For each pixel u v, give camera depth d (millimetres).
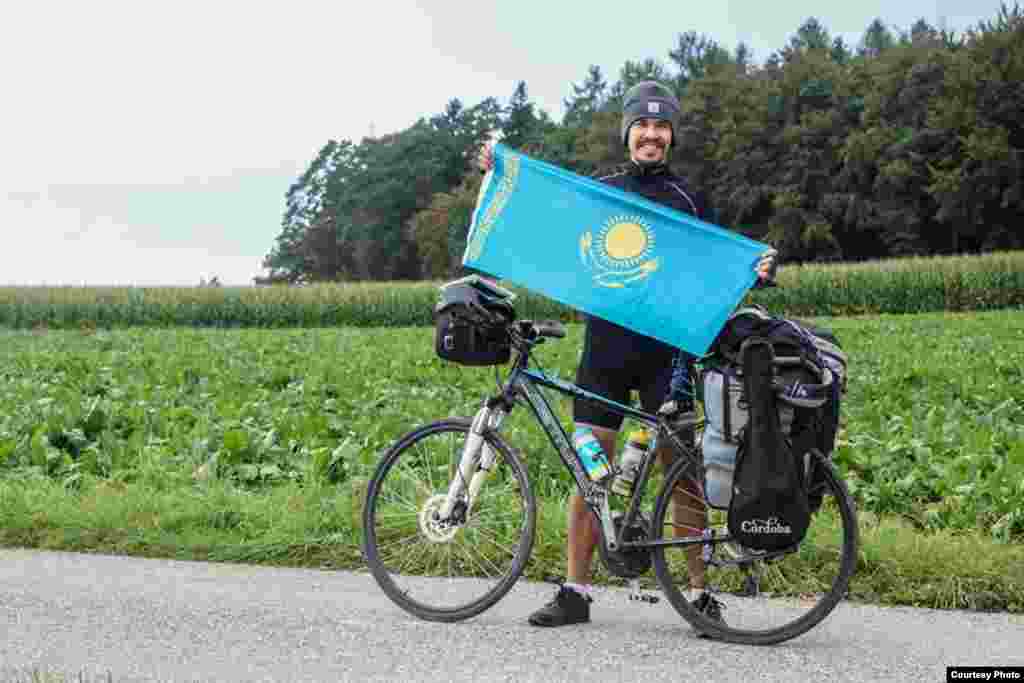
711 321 4617
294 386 12570
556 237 4879
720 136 87750
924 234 77000
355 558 5742
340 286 45656
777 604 4797
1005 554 5160
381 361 15688
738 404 4352
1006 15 74812
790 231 80125
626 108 5062
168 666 4000
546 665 4062
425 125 126250
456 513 4871
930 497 6719
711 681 3891
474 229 4941
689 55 117938
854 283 42531
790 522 4270
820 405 4270
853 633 4523
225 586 5215
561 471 7176
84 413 9094
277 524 6098
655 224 4797
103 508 6359
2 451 7836
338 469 7418
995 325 25812
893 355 16047
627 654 4223
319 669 3984
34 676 3668
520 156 4984
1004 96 71500
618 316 4730
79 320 44344
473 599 4809
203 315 44656
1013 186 69000
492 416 4906
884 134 76812
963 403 10570
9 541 6227
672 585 4570
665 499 4645
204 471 7293
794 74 86000
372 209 121062
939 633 4512
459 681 3861
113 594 5016
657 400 4848
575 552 4742
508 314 4918
